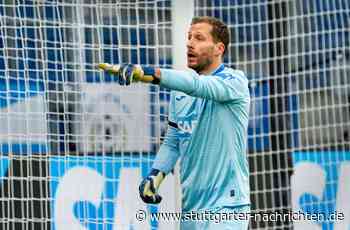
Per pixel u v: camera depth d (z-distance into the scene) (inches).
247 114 702.5
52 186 956.0
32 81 962.7
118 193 969.5
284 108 1025.5
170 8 989.8
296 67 1027.9
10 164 950.4
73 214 957.8
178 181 876.6
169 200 962.1
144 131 983.6
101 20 985.5
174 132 725.9
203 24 708.0
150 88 986.7
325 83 1031.6
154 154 981.2
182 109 704.4
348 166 1026.7
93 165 968.3
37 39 965.8
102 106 978.1
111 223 963.3
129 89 984.3
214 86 661.9
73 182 962.1
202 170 691.4
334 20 1035.3
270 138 1021.8
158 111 986.7
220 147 688.4
